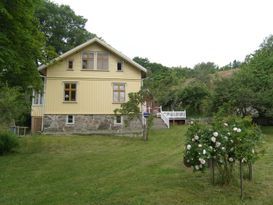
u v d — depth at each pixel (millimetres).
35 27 14328
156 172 9617
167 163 11203
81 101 25375
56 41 39312
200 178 8539
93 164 11602
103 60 25875
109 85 25766
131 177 8992
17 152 15094
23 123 29016
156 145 17156
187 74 59031
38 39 14383
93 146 17188
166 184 7922
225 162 7371
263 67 26609
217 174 8547
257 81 23375
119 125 25547
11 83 14820
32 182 8977
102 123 25406
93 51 25766
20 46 12781
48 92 25125
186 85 44594
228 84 22875
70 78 25391
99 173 9930
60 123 25047
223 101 22359
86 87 25531
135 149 15672
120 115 23266
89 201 6715
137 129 25516
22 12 12320
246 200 6785
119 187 7785
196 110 40469
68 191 7621
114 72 25875
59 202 6734
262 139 7660
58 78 25297
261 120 25609
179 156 12719
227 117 7746
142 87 23812
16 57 12188
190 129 7516
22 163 12172
